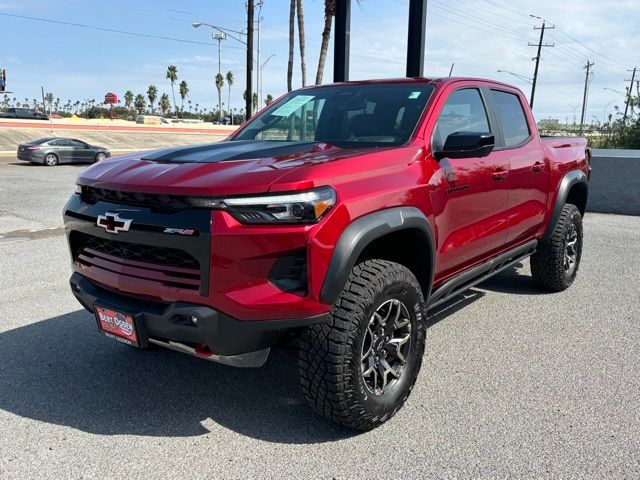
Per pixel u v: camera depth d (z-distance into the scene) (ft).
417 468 8.81
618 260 22.65
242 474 8.70
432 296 11.66
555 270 17.33
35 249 24.07
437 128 11.74
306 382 9.15
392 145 11.07
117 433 9.86
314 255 8.43
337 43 38.75
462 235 12.07
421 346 10.56
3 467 8.84
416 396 11.12
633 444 9.43
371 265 9.50
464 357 12.98
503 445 9.41
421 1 37.04
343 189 8.97
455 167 11.51
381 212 9.46
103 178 9.63
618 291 18.28
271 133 13.46
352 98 13.15
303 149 10.71
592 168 36.86
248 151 10.55
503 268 15.02
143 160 10.34
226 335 8.58
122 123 193.47
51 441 9.59
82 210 9.84
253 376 12.08
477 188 12.29
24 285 18.61
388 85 13.26
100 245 9.87
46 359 12.87
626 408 10.64
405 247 11.02
